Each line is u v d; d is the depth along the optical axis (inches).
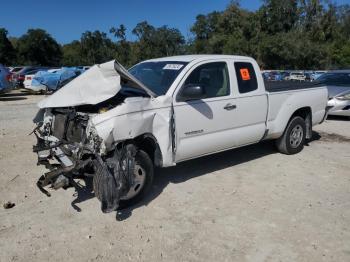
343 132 385.1
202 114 219.3
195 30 2901.1
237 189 219.9
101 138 174.1
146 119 189.3
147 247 158.7
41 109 217.8
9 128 386.0
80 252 155.1
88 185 222.1
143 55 2807.6
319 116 311.3
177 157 212.8
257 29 2377.0
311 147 317.7
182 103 209.8
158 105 197.8
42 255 153.0
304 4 2373.3
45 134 211.8
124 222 179.5
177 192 214.1
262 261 149.8
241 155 287.1
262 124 262.1
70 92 195.2
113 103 195.3
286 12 2385.6
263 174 245.9
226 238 166.1
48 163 201.0
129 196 192.4
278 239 165.5
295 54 2049.7
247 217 185.3
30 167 254.1
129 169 182.2
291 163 269.9
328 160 279.1
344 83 490.9
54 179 180.2
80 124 186.7
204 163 266.1
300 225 177.8
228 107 233.9
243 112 244.8
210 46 2561.5
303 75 831.1
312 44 2094.0
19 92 909.8
